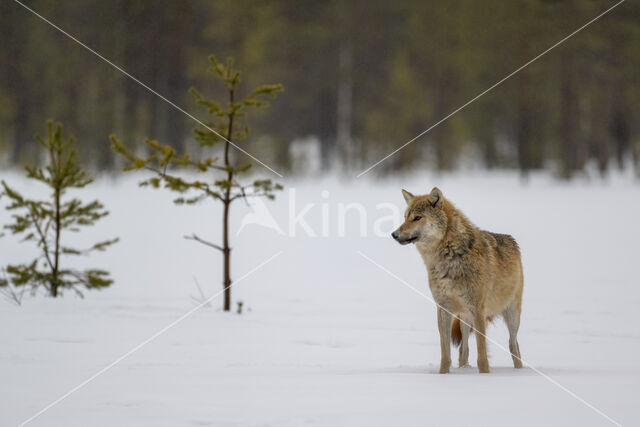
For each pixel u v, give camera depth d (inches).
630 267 642.8
